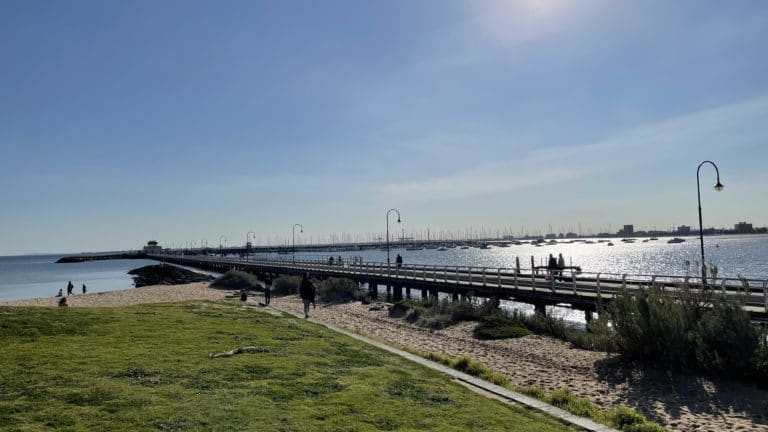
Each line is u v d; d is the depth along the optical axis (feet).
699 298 49.90
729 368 42.27
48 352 34.42
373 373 33.73
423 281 114.52
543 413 29.14
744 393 39.37
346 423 23.25
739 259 335.06
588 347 57.93
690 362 45.16
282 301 125.29
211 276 301.02
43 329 41.65
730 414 36.14
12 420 22.11
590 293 79.10
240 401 25.54
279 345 41.27
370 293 134.00
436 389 30.86
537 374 49.14
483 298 99.09
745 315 43.47
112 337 40.42
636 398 40.65
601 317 57.31
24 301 151.43
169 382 28.45
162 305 65.51
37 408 23.70
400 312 93.35
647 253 501.56
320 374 32.17
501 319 74.08
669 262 344.28
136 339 40.04
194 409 24.02
